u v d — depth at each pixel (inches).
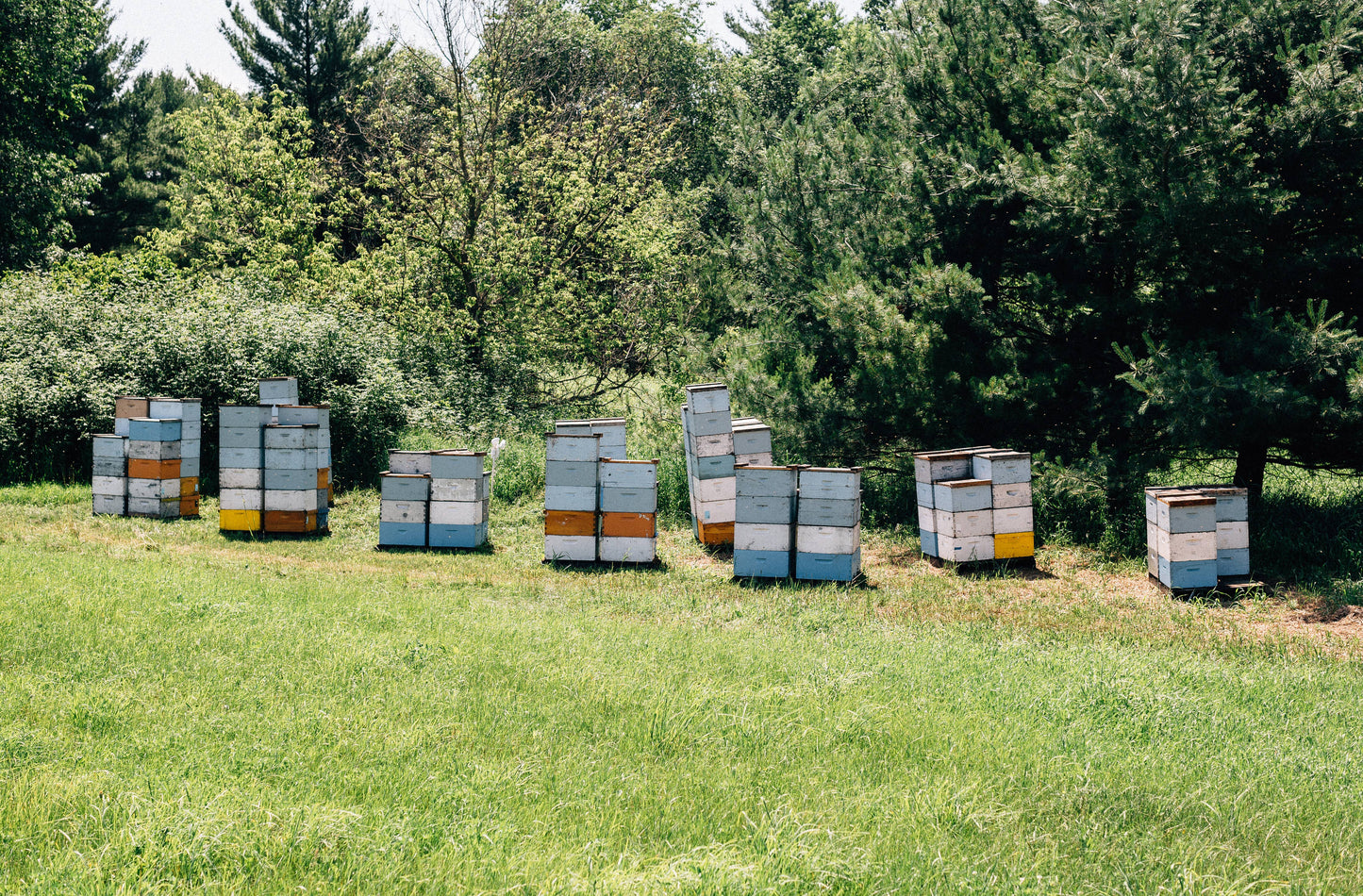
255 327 789.2
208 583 422.9
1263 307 542.9
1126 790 232.8
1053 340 649.0
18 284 871.7
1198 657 372.2
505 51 1047.0
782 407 681.0
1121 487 551.2
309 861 174.1
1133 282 616.4
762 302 808.3
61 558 466.6
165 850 169.9
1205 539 471.2
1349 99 473.7
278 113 1221.7
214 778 208.2
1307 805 228.8
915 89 663.8
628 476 523.8
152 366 753.0
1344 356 477.1
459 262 1010.1
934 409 633.0
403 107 1208.2
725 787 223.3
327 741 238.1
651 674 310.8
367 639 338.3
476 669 308.7
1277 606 457.7
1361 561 503.8
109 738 230.7
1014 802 223.3
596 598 458.0
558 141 1107.9
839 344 685.3
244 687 276.5
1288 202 502.6
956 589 488.4
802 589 482.9
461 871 174.9
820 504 492.7
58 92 1294.3
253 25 1619.1
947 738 260.5
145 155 1902.1
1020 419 617.0
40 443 722.8
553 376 1111.6
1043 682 316.2
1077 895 181.8
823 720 269.9
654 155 1347.2
